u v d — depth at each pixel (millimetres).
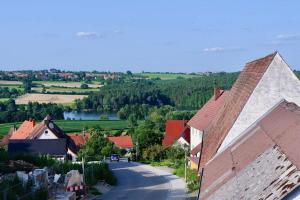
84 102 195125
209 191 17062
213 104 58656
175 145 74438
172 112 131875
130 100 196750
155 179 53875
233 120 24672
